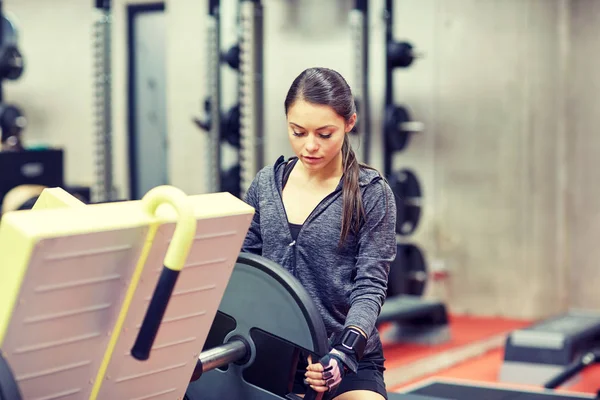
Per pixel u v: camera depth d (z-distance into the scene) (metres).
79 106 7.91
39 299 1.52
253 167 5.60
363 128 5.56
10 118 7.10
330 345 2.26
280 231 2.25
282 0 6.77
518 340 4.97
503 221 6.62
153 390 1.86
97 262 1.58
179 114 7.23
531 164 6.56
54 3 7.95
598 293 6.54
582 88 6.51
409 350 5.56
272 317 2.15
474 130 6.64
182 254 1.57
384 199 2.20
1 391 1.49
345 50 6.57
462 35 6.61
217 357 2.13
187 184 7.21
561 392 4.12
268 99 6.88
